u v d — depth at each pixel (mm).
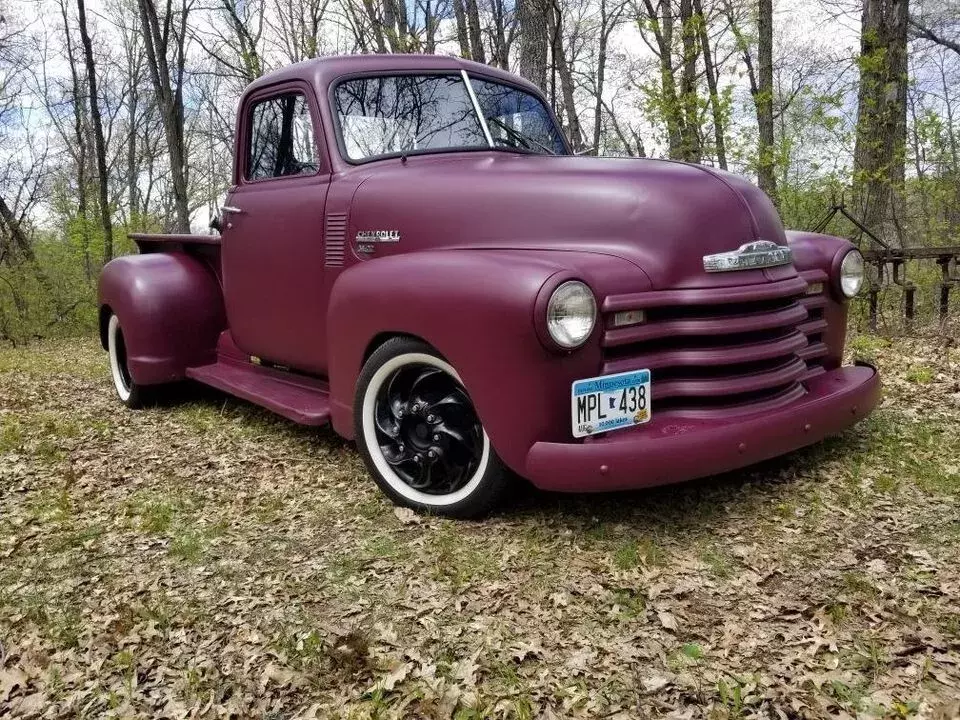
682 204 2846
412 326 2930
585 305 2555
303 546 2914
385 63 3990
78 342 10492
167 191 27047
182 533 3090
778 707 1879
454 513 3012
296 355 4055
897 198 9695
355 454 3953
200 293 4957
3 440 4418
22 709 2041
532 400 2609
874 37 8695
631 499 3119
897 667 2016
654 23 8844
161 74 14391
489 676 2074
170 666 2197
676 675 2029
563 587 2492
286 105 4074
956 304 7160
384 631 2297
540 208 3014
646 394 2701
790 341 2967
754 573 2518
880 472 3246
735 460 2637
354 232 3551
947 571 2465
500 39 9797
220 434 4477
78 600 2604
